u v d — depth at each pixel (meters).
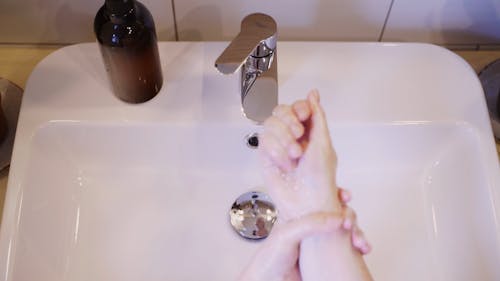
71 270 0.58
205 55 0.64
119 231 0.61
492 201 0.55
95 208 0.62
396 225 0.62
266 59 0.52
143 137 0.61
